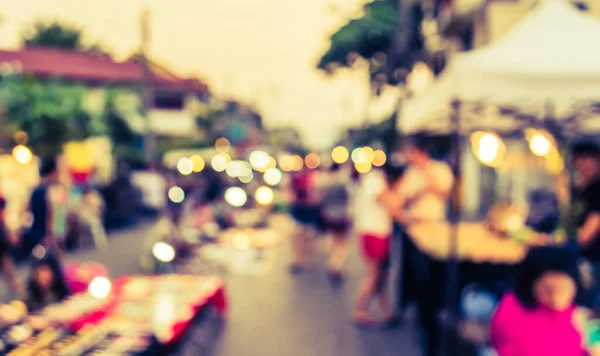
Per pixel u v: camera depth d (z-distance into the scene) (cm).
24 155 1288
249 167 3316
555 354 418
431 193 919
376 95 3238
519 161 1520
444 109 802
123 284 875
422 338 820
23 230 1272
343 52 3312
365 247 895
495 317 442
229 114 7056
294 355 760
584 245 639
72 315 626
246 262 1416
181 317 692
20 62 4375
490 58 704
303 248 1352
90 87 4428
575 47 714
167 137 5100
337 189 1252
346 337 835
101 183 2203
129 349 527
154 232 1344
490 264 694
